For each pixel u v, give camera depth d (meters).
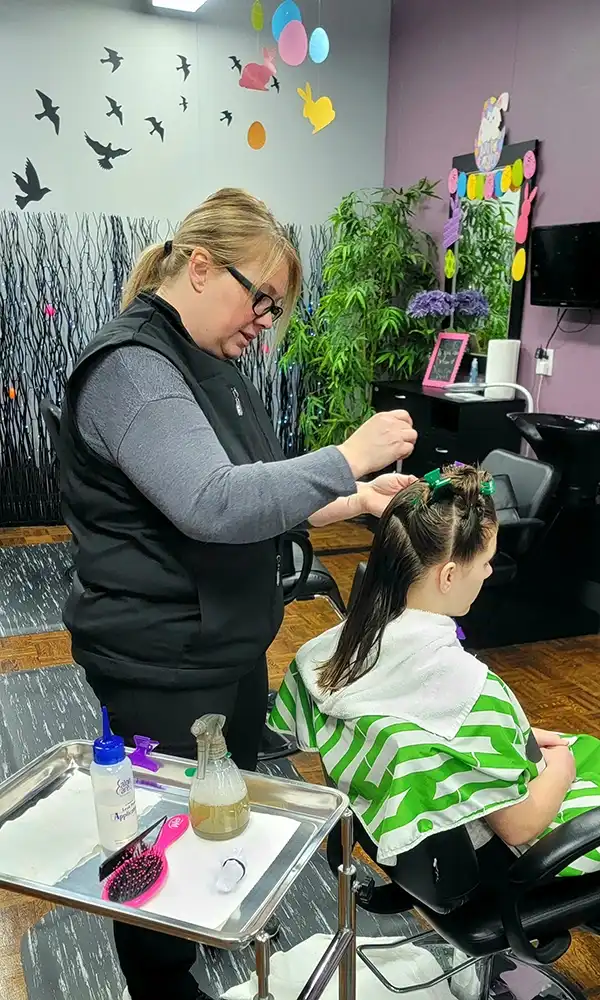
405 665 1.06
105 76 4.07
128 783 0.90
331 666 1.15
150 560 1.10
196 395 1.09
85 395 1.04
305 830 0.93
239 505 0.96
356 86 4.53
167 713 1.16
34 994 1.44
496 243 3.69
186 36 4.15
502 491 2.57
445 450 3.57
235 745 1.34
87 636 1.15
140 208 4.29
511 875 0.99
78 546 1.15
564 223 3.28
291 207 4.57
